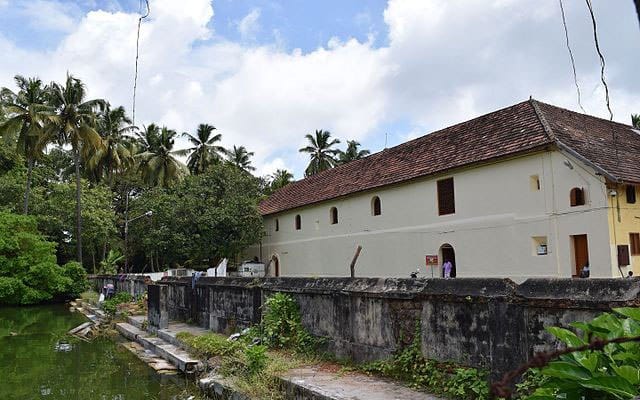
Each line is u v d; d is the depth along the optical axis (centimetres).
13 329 1933
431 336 640
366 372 723
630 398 260
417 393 610
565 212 1526
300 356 841
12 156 3869
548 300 497
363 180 2523
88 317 2295
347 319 794
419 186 2098
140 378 1016
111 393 918
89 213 3784
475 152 1858
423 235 2062
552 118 1747
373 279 758
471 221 1838
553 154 1568
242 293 1125
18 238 2964
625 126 2095
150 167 4212
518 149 1645
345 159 5428
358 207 2498
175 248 3222
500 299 548
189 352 1086
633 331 310
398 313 695
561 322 488
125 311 1942
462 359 594
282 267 3253
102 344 1489
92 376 1059
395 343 696
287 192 3466
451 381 592
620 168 1505
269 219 3434
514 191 1686
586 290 475
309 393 638
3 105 3338
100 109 3519
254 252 3612
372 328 739
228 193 3288
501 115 1962
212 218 3112
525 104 1878
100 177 4009
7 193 3691
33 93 3331
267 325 949
